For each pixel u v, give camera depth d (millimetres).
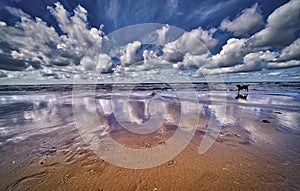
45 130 4879
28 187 2402
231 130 4844
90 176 2648
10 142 3992
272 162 3020
